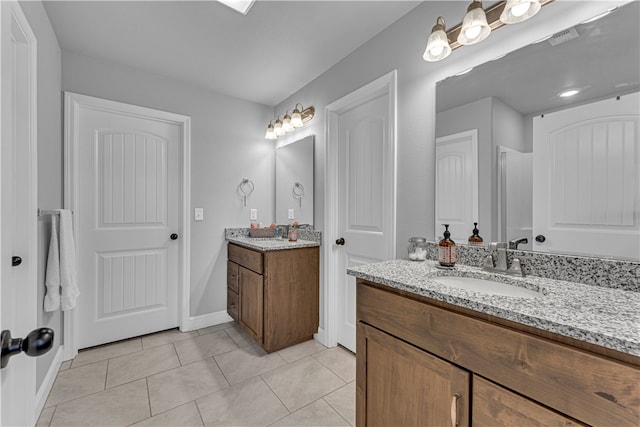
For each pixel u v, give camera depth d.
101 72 2.18
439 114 1.52
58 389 1.69
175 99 2.50
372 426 1.14
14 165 1.33
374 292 1.15
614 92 1.00
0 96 0.46
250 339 2.40
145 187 2.44
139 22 1.76
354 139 2.18
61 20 1.74
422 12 1.60
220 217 2.76
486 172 1.33
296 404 1.58
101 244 2.25
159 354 2.13
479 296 0.87
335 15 1.70
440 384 0.91
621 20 0.99
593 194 1.04
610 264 0.99
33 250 1.40
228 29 1.83
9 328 0.49
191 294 2.59
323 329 2.33
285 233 2.85
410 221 1.67
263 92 2.75
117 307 2.32
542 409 0.69
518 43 1.23
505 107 1.27
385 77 1.80
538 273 1.15
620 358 0.61
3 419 0.50
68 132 2.04
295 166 2.73
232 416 1.49
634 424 0.58
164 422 1.44
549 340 0.70
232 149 2.83
